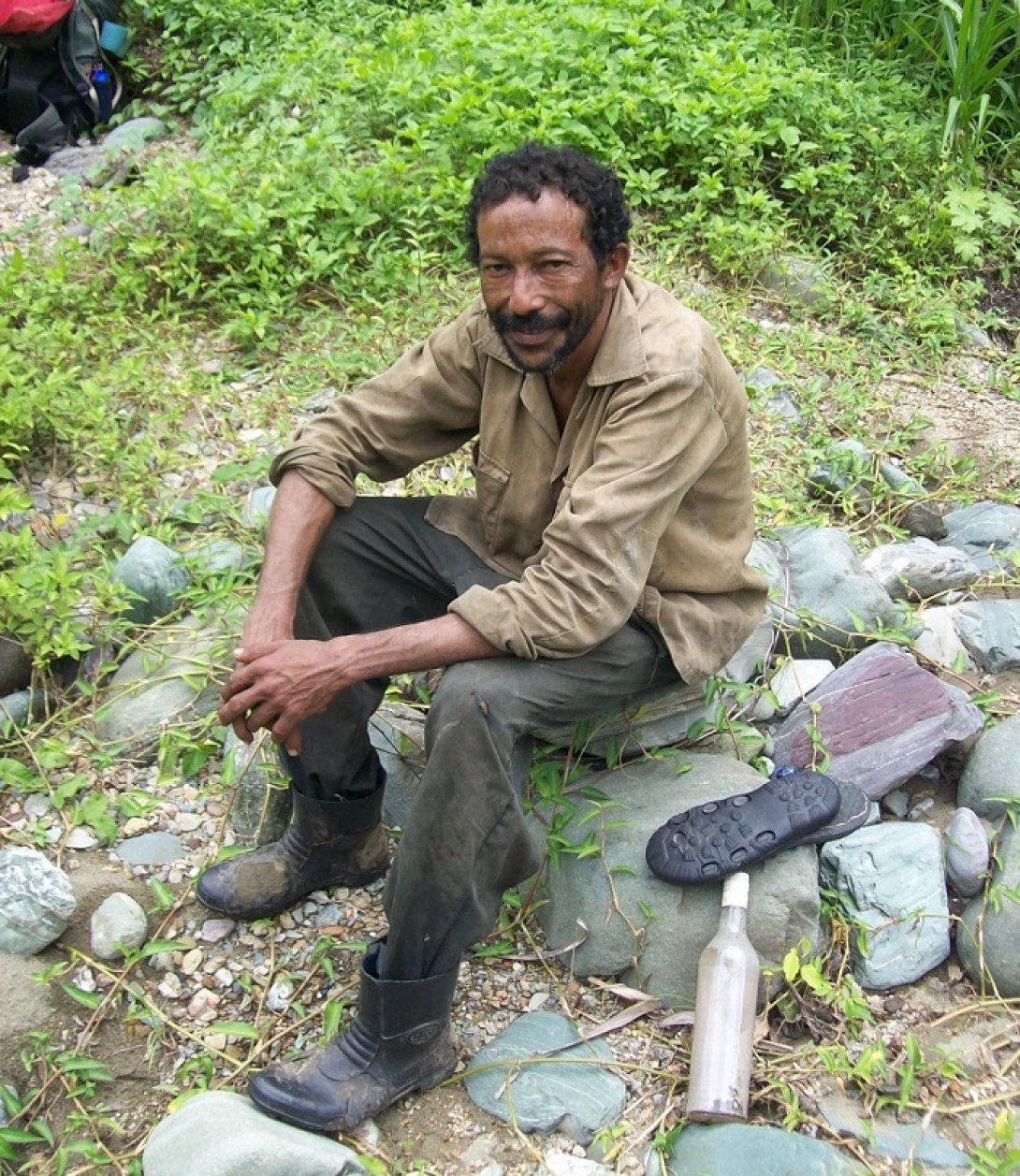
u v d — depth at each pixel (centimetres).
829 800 262
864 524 395
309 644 231
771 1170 227
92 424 407
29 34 595
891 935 269
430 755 224
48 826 298
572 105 511
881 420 444
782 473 407
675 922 262
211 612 343
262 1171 220
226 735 314
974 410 459
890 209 532
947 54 630
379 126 542
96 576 349
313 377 436
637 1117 246
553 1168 237
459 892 225
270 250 467
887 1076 247
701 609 262
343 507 267
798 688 320
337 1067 238
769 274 505
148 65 641
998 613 346
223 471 386
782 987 263
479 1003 267
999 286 542
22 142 605
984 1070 253
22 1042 255
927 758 299
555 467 252
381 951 234
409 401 268
